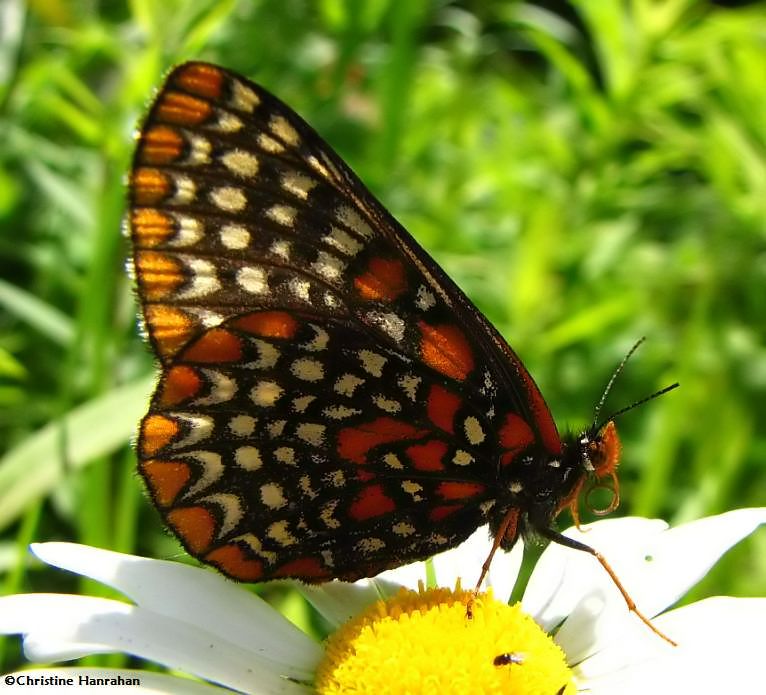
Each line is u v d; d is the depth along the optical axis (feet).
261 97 0.32
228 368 0.33
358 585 0.36
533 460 0.35
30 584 0.45
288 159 0.33
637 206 0.59
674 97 0.58
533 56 0.88
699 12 0.60
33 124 0.61
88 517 0.42
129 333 0.51
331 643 0.33
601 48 0.60
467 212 0.63
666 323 0.53
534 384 0.35
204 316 0.33
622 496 0.49
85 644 0.31
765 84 0.57
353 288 0.34
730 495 0.48
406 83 0.56
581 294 0.54
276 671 0.33
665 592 0.35
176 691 0.32
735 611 0.34
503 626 0.33
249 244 0.33
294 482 0.34
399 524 0.35
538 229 0.51
